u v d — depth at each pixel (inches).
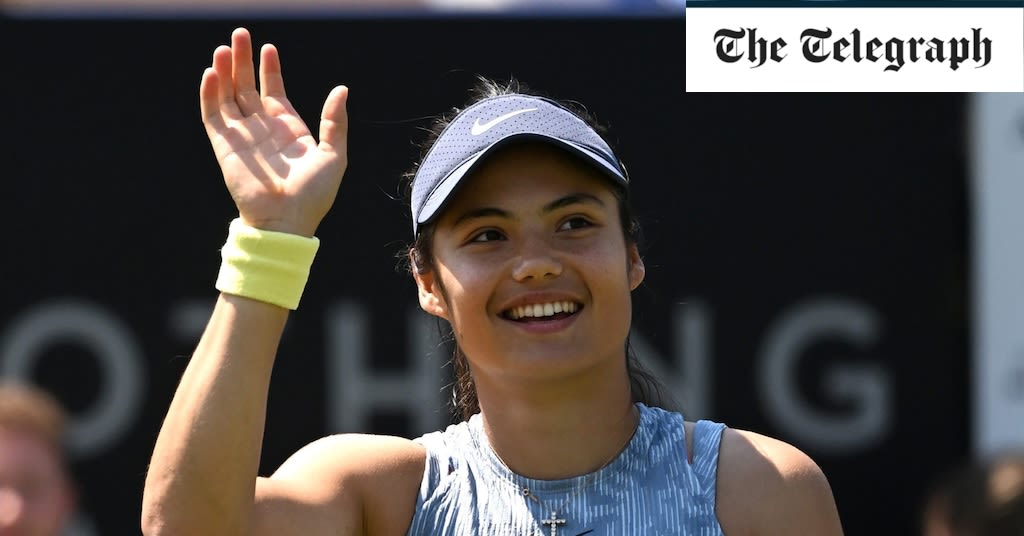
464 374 467.8
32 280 689.6
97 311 692.1
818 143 709.9
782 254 706.8
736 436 416.2
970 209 709.3
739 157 706.2
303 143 404.8
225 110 407.2
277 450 694.5
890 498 703.7
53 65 693.3
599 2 735.1
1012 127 709.3
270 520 392.2
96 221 693.3
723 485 406.0
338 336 699.4
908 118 711.7
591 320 402.9
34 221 690.8
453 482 414.6
